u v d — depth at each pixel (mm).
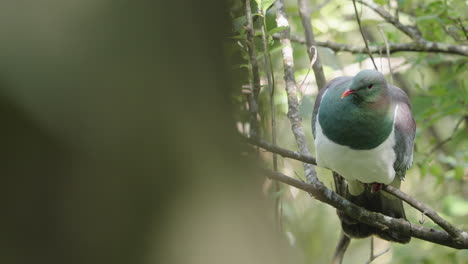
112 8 3146
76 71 3055
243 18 6711
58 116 3033
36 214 3062
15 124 2998
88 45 3084
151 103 3195
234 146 3549
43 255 3068
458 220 12625
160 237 3195
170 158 3227
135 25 3188
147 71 3199
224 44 3658
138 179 3162
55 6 3039
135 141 3156
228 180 3410
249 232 3424
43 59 3004
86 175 3094
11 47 2971
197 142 3324
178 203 3240
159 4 3266
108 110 3111
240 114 6520
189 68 3354
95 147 3092
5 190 3018
